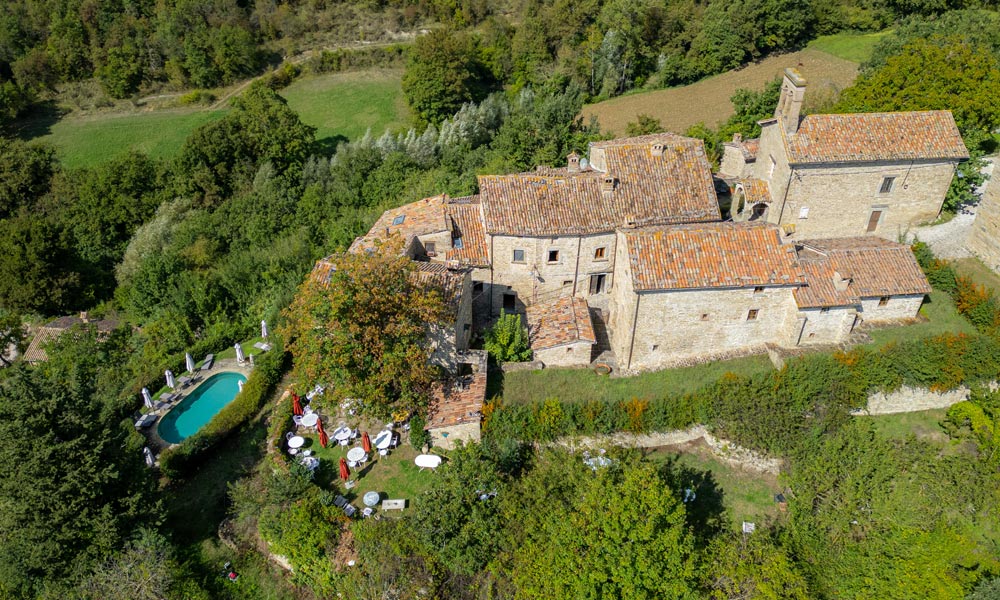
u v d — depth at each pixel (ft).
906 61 169.48
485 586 96.73
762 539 99.19
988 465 109.29
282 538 104.53
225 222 234.58
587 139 222.69
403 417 118.42
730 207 167.32
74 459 100.58
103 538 99.76
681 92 291.17
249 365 153.28
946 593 92.99
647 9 309.42
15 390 100.12
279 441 123.44
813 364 122.52
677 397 121.39
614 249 142.51
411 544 98.94
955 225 157.28
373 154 256.52
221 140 256.11
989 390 121.08
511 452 110.83
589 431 119.65
